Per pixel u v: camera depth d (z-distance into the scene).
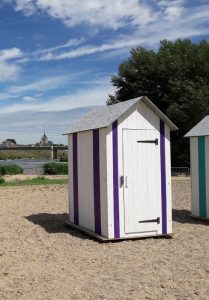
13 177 33.62
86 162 10.88
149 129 10.28
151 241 9.95
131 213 10.06
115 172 9.95
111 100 42.75
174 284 6.81
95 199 10.45
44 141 113.25
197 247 9.32
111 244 9.66
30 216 13.53
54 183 24.66
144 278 7.11
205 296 6.27
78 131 11.08
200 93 36.75
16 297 6.25
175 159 39.69
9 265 7.91
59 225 12.03
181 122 37.94
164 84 40.56
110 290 6.54
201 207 12.86
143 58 40.94
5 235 10.65
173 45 41.94
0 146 111.12
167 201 10.41
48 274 7.36
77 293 6.41
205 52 40.78
